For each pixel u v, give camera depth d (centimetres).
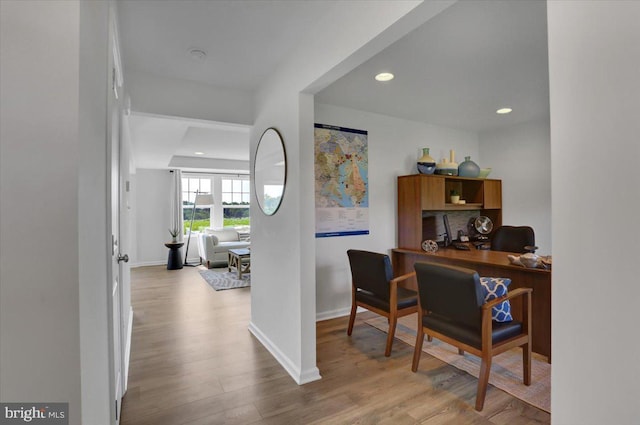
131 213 685
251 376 227
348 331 301
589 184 70
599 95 68
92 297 91
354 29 162
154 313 371
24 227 68
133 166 614
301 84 214
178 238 723
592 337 69
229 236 752
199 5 174
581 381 71
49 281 70
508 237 369
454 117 400
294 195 228
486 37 205
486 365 188
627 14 63
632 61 63
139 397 202
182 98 270
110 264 129
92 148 93
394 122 398
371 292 281
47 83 70
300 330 221
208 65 246
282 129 243
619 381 65
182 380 222
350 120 363
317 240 345
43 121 70
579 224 71
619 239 65
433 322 220
